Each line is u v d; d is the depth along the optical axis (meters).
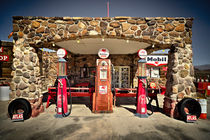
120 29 3.34
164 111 3.71
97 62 3.78
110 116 3.37
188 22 3.38
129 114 3.55
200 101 3.24
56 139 2.27
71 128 2.67
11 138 2.30
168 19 3.38
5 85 5.76
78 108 4.11
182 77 3.37
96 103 3.67
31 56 3.34
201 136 2.40
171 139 2.29
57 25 3.34
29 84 3.29
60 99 3.32
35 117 3.28
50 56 7.98
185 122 3.04
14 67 3.29
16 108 3.16
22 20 3.32
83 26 3.32
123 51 6.58
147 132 2.53
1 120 3.08
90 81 7.51
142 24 3.37
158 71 7.46
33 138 2.30
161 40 3.37
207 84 5.62
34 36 3.33
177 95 3.34
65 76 3.39
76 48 5.76
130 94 4.38
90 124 2.87
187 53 3.39
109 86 3.75
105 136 2.36
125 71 7.51
